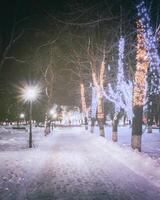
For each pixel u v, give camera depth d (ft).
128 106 92.68
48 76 177.88
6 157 73.61
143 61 75.41
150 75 84.64
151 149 96.37
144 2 73.05
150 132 195.72
